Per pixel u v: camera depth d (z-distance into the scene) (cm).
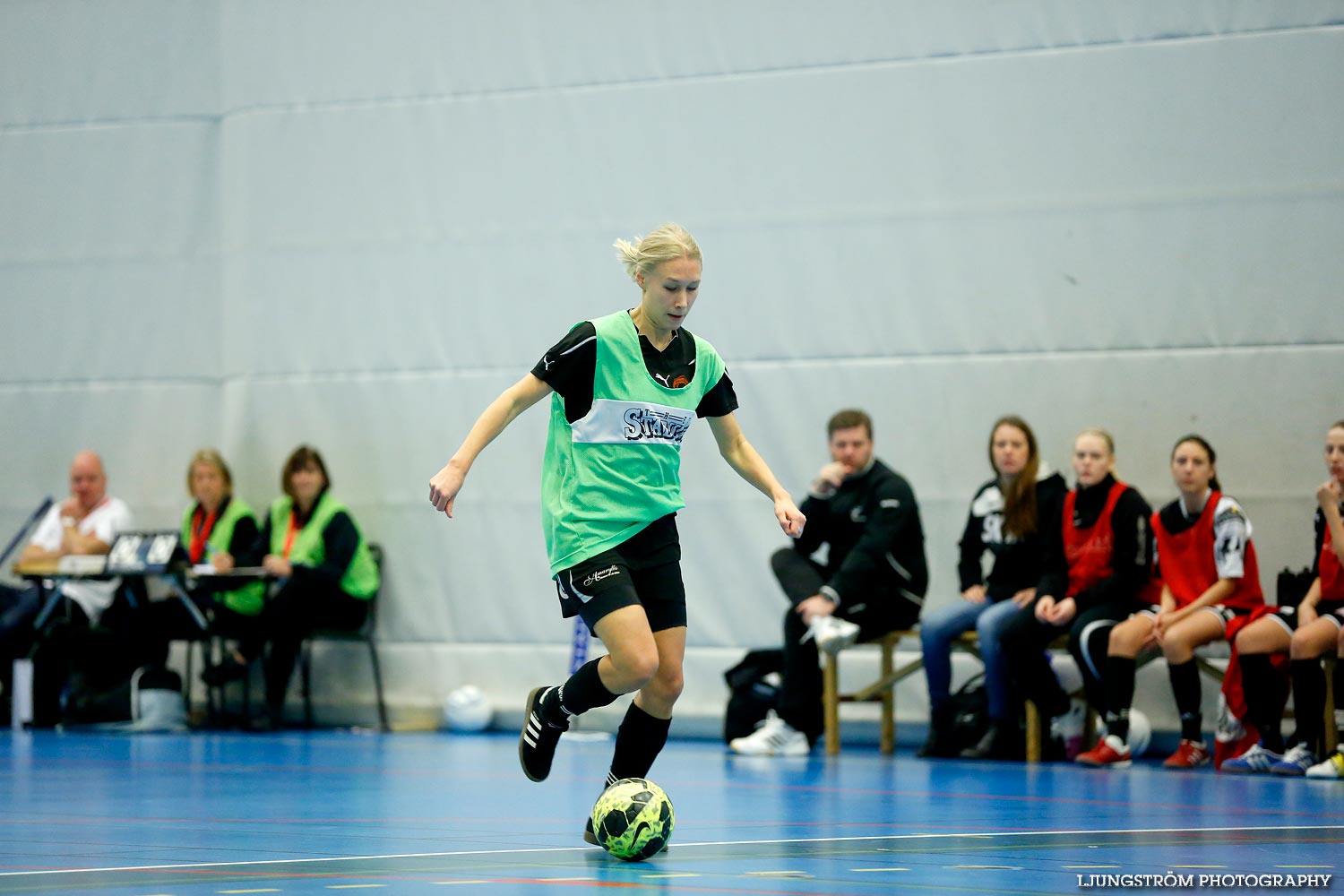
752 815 1397
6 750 2239
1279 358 2416
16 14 3098
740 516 2670
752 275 2683
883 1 2617
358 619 2802
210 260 3009
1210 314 2448
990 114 2559
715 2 2711
